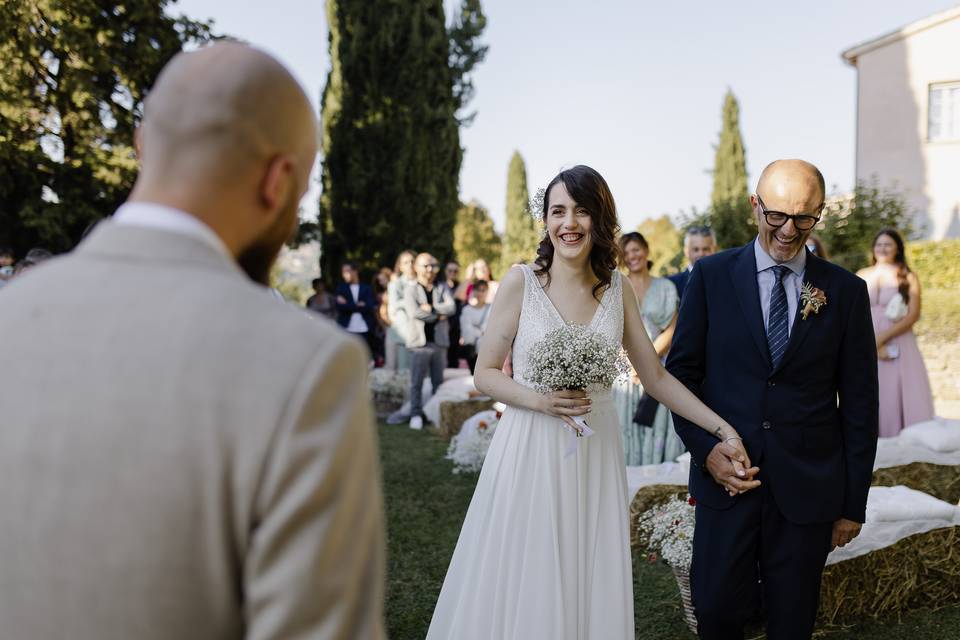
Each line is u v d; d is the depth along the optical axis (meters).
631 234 4.66
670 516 3.28
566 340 2.29
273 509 0.72
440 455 6.27
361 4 13.62
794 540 2.32
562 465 2.34
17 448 0.73
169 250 0.80
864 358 2.37
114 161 13.25
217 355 0.74
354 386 0.80
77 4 13.03
